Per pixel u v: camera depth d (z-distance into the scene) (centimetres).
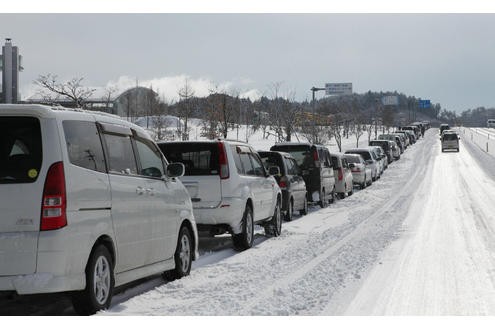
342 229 1783
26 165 721
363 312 834
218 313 815
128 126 931
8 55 2173
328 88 6781
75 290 745
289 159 2125
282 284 1007
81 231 745
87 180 768
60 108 771
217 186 1320
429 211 2298
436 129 16238
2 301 887
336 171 2898
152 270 941
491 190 3316
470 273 1113
